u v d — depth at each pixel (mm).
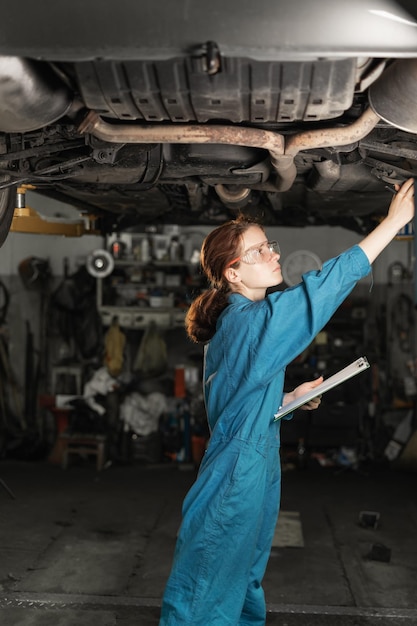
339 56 2002
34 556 4609
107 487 6715
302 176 3824
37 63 2275
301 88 2154
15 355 8438
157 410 8109
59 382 8320
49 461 7867
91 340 8367
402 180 3229
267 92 2172
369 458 7812
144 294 8227
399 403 8086
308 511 5887
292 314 2100
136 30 1980
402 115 2363
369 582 4223
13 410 8328
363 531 5305
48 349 8469
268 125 2725
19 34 2018
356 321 8367
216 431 2225
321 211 5090
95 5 1979
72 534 5125
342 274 2107
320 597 3973
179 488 6719
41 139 3088
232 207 4027
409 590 4098
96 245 8477
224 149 3219
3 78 2195
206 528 2146
